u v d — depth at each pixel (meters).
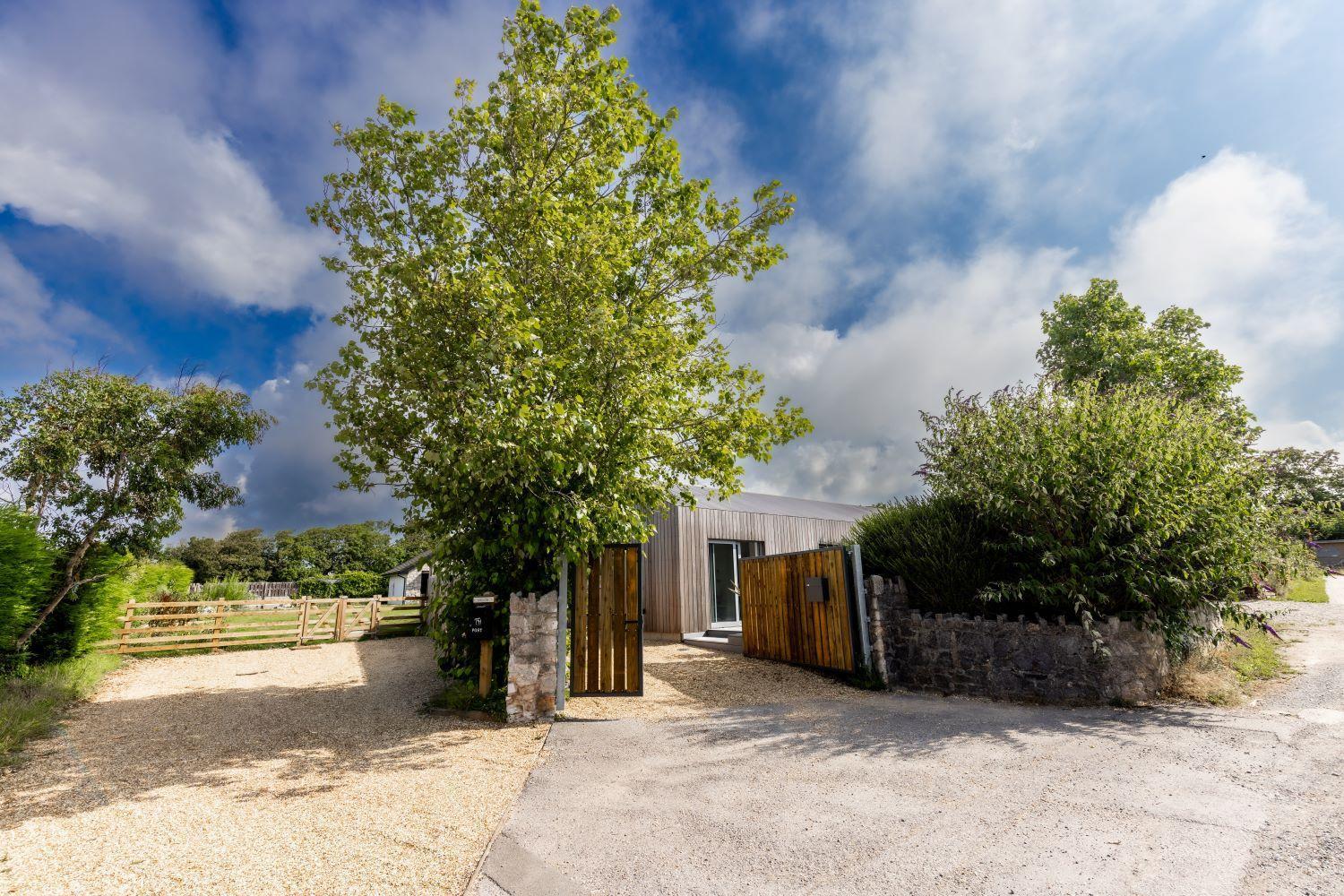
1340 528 20.73
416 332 7.49
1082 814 3.71
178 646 12.02
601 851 3.40
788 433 9.29
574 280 7.67
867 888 2.90
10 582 7.27
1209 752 4.85
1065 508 7.32
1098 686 6.83
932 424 9.11
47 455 8.56
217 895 2.91
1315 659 8.27
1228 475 7.42
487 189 8.14
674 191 9.79
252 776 4.84
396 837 3.63
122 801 4.22
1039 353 20.41
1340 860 2.96
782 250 9.12
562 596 7.07
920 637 8.43
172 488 9.68
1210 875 2.88
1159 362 16.97
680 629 13.38
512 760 5.28
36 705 6.68
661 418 8.55
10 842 3.47
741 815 3.89
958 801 4.00
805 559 9.91
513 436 6.10
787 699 7.78
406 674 9.77
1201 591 7.16
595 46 8.33
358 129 7.94
